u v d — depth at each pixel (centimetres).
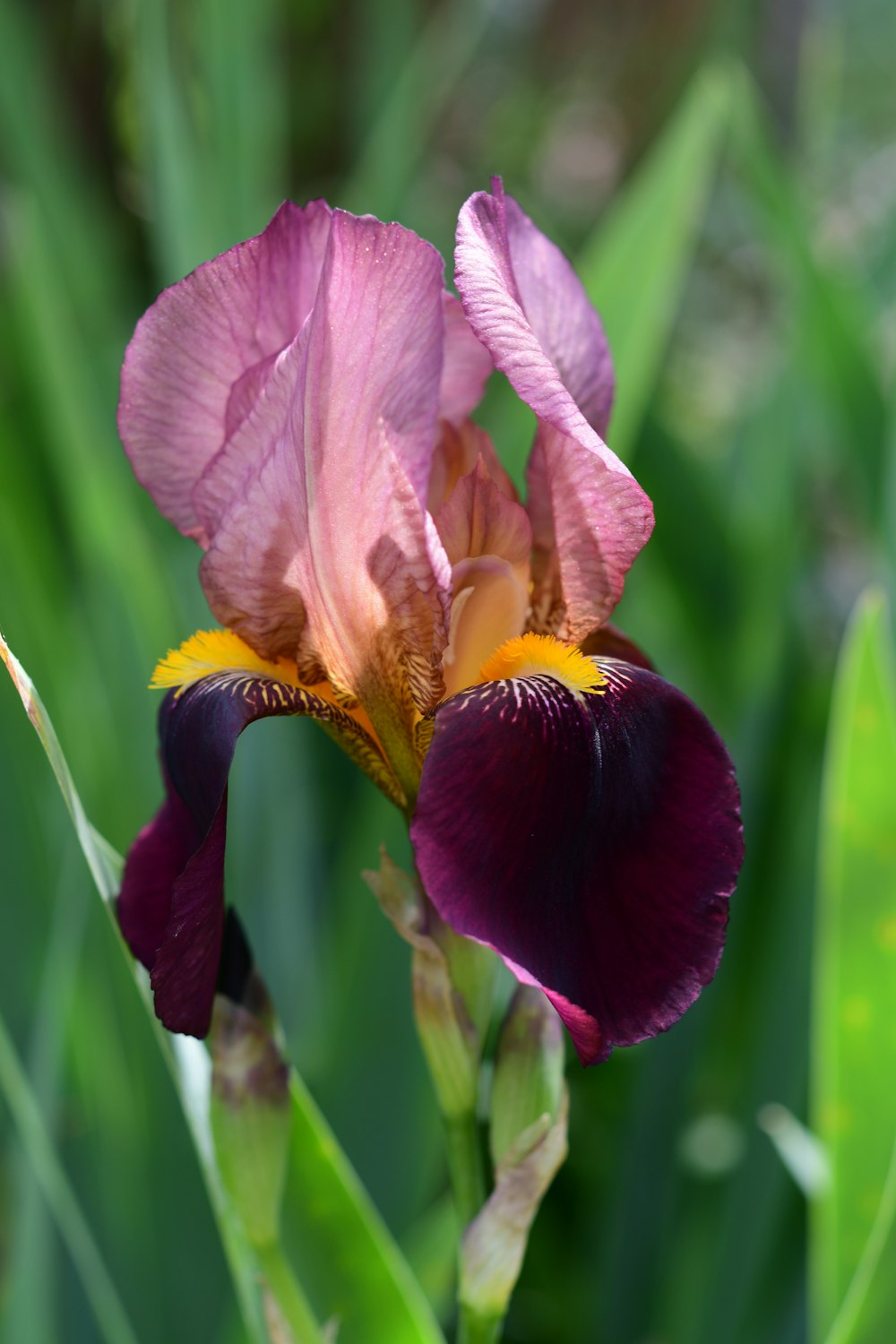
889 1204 62
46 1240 70
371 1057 73
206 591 59
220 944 57
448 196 184
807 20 141
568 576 59
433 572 57
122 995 73
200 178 91
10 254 102
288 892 83
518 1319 89
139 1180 73
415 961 59
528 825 56
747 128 97
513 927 55
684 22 175
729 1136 86
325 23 166
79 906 73
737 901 90
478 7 139
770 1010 82
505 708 57
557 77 189
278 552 58
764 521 105
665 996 55
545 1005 59
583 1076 96
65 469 90
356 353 57
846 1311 63
